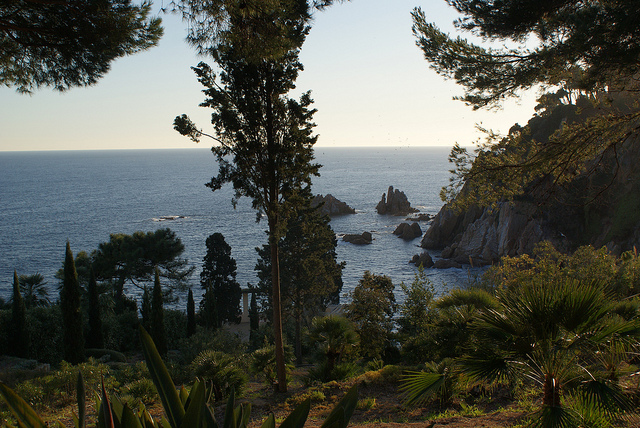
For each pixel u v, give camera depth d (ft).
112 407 9.16
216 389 49.06
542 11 30.45
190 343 106.63
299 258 124.88
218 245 166.71
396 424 29.68
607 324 18.93
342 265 137.49
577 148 35.55
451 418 28.99
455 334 39.75
